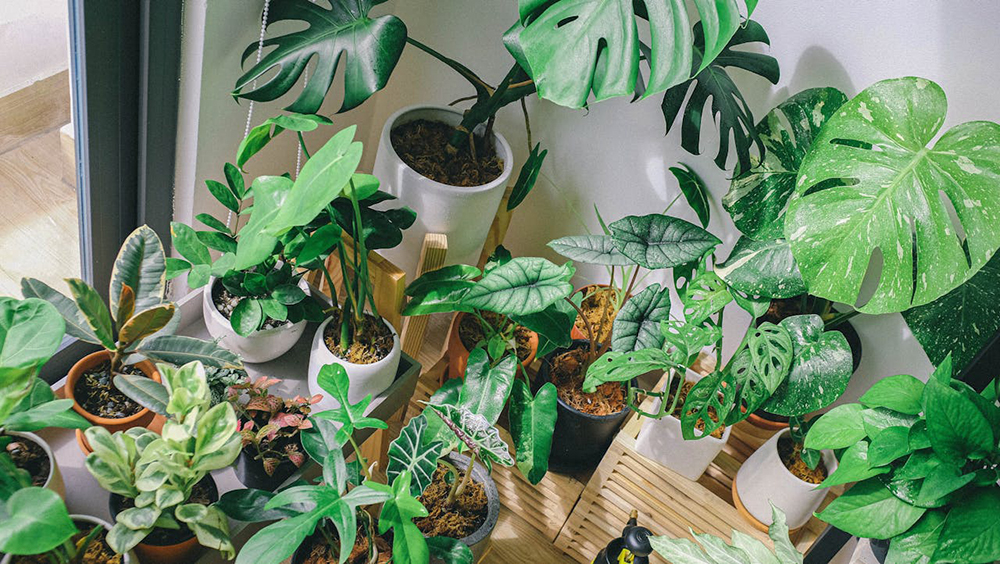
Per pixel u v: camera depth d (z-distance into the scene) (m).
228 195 1.24
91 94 1.19
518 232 1.86
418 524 1.32
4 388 0.89
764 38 1.31
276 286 1.28
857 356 1.50
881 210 1.10
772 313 1.53
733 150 1.48
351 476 1.14
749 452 1.65
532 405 1.34
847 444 1.09
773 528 1.17
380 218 1.27
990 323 1.25
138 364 1.23
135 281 1.16
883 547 1.13
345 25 1.26
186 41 1.23
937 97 1.11
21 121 1.26
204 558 1.14
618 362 1.29
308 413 1.22
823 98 1.31
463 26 1.61
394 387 1.41
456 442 1.27
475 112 1.46
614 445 1.47
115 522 1.12
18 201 1.35
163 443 1.04
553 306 1.35
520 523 1.65
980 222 1.06
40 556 0.99
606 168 1.64
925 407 0.96
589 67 1.06
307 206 0.94
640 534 1.25
